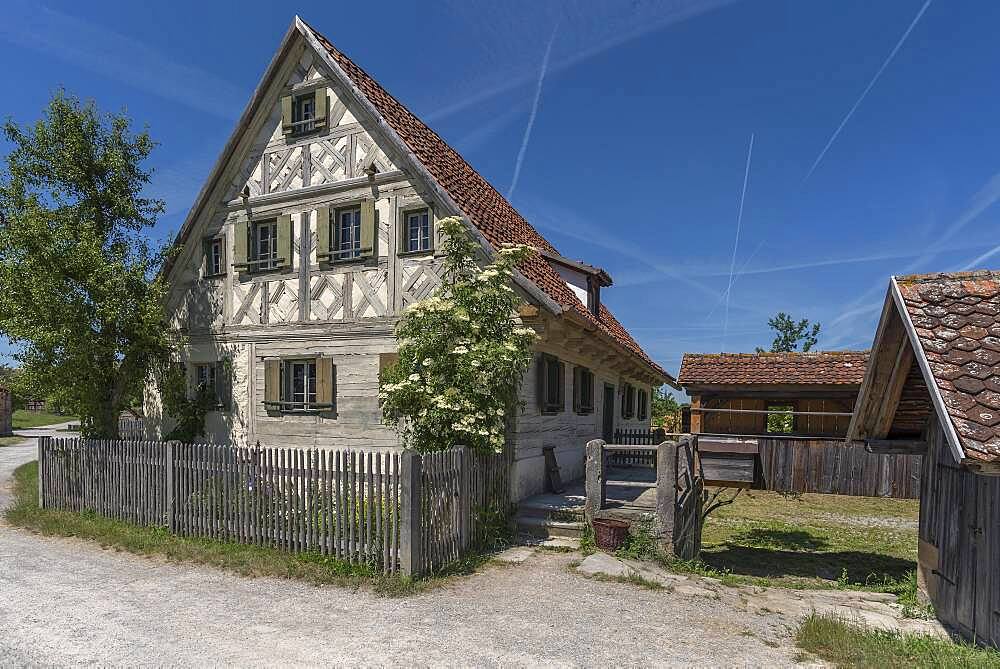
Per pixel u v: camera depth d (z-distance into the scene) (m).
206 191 12.72
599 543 8.02
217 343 12.64
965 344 4.63
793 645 5.07
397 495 6.71
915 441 6.74
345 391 11.02
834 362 12.50
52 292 10.65
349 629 5.23
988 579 5.24
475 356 7.68
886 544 11.72
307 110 12.04
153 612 5.63
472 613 5.66
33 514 10.09
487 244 9.54
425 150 11.33
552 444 11.35
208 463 8.38
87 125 12.70
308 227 11.61
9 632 5.14
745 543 11.72
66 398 11.70
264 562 7.10
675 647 4.96
